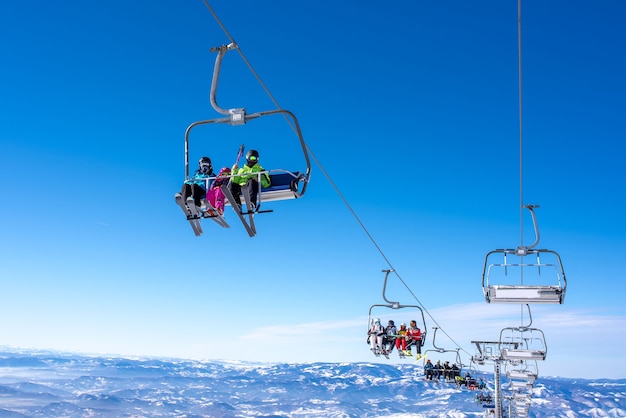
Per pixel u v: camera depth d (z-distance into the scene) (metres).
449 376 48.69
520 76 15.77
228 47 11.52
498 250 20.17
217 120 11.67
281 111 11.30
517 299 19.94
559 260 19.75
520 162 19.53
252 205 12.51
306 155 12.17
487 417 53.84
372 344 28.36
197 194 12.80
